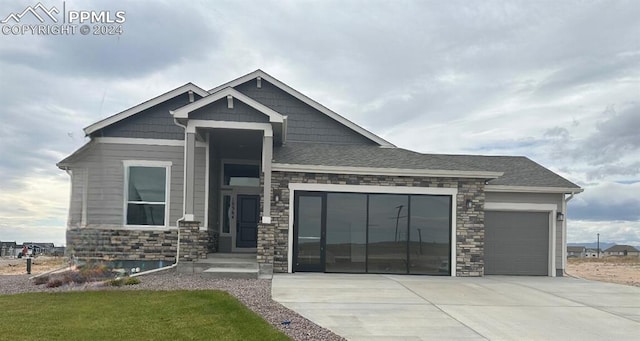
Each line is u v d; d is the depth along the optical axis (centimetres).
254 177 1792
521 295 1098
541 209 1609
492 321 822
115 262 1472
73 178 1494
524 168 1777
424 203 1470
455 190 1471
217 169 1700
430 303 959
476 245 1462
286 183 1425
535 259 1608
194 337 652
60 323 723
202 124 1371
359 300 965
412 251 1452
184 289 1035
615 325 824
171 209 1520
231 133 1483
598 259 3497
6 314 784
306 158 1500
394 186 1455
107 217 1490
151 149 1538
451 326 774
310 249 1430
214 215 1647
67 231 1472
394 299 988
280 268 1405
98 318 755
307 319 783
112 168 1519
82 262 1372
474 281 1320
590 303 1024
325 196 1443
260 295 978
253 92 1741
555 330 775
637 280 1529
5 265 2028
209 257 1466
